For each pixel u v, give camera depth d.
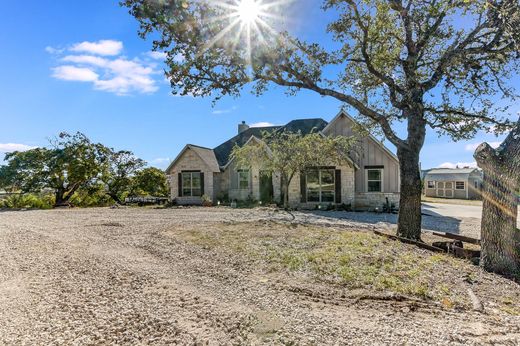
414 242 8.38
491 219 6.59
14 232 10.51
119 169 28.81
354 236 9.30
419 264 6.55
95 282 5.38
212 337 3.50
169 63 8.46
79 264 6.49
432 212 19.89
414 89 9.10
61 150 24.50
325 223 12.53
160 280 5.51
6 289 5.05
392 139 9.52
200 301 4.56
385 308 4.42
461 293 5.13
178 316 4.05
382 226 12.27
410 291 5.08
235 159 22.72
